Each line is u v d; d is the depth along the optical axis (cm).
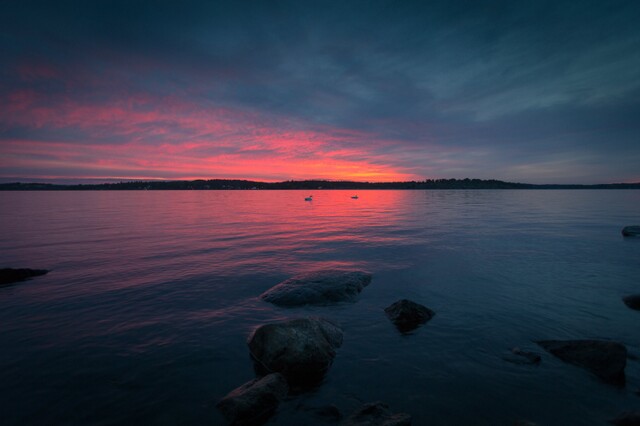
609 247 1886
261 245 2070
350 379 588
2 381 569
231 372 612
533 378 580
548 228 2803
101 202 8125
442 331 790
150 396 532
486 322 838
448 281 1229
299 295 1027
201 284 1202
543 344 699
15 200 9144
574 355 639
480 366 627
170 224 3284
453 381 576
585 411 493
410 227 2994
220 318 879
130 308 947
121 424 466
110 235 2459
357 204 7431
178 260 1617
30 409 496
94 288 1139
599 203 7206
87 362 637
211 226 3142
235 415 474
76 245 2009
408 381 579
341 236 2467
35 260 1591
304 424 470
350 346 719
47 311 915
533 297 1030
